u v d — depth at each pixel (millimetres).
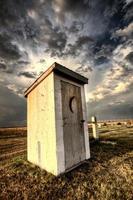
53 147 3652
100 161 4492
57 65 3850
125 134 10516
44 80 4340
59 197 2725
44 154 4047
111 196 2666
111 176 3473
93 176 3488
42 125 4266
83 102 4969
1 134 15977
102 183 3148
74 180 3312
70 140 4059
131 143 7043
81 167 4020
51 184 3156
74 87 4656
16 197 2820
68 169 3787
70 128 4148
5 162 5066
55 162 3533
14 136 14398
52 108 3816
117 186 3010
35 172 3873
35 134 4664
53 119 3736
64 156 3744
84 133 4723
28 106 5438
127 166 4082
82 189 2951
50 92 3959
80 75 4785
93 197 2668
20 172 3951
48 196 2768
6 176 3771
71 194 2789
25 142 10000
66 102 4184
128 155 5078
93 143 7070
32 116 4996
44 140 4094
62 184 3135
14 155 6105
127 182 3172
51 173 3654
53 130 3701
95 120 7980
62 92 4105
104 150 5754
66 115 4086
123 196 2652
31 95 5230
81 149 4438
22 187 3162
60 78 4117
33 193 2898
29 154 4988
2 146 8523
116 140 7902
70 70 4332
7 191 3059
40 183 3248
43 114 4254
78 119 4562
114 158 4758
